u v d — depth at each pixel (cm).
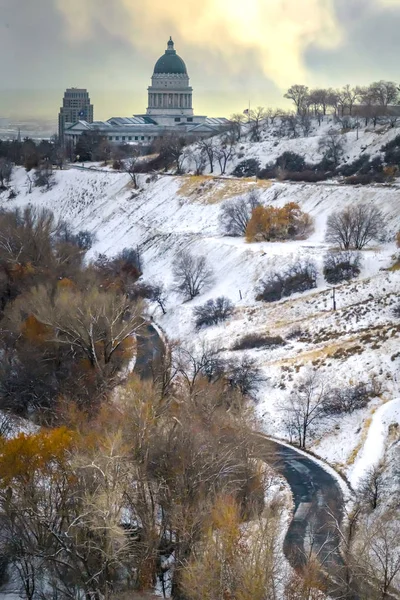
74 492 5716
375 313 11481
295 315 12062
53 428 7362
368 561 5597
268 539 5478
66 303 9725
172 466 6203
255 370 10150
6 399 8619
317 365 10281
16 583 5853
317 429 8781
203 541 5481
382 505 6838
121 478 5850
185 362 10012
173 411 7488
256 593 4894
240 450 6769
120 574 5662
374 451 7988
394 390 9331
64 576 5641
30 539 5759
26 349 9156
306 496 7219
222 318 12506
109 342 9494
